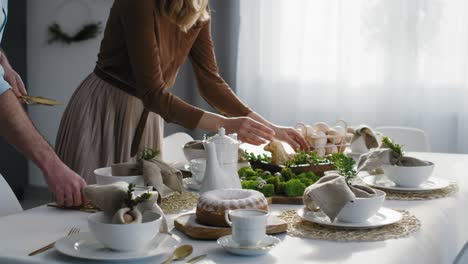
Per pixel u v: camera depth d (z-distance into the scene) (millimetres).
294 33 3932
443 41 3645
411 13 3691
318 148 2018
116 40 1940
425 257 1197
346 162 1352
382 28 3754
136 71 1798
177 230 1259
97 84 2006
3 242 1169
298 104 3963
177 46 1940
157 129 2092
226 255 1094
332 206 1240
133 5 1751
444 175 1945
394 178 1666
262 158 1835
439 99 3680
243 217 1085
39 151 1402
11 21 4578
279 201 1500
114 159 2016
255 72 4020
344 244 1162
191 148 1850
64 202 1371
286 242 1171
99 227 1039
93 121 1998
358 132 2203
